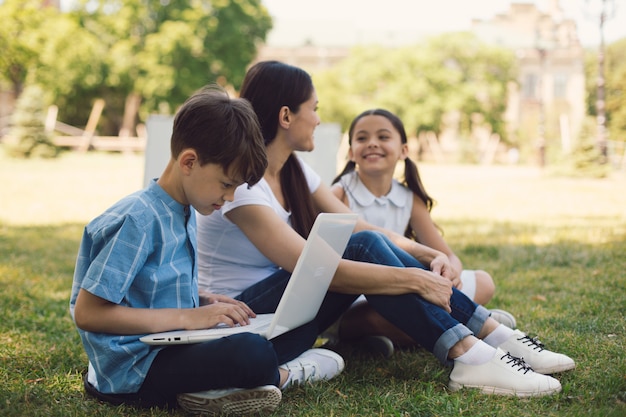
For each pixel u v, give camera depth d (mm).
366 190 2799
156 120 4664
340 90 28000
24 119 17188
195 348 1746
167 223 1791
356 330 2492
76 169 14781
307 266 1802
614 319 2797
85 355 2406
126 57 25531
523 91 38281
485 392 1984
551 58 38250
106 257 1693
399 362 2318
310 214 2314
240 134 1711
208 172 1725
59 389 2021
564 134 20750
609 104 39000
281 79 2213
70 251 5031
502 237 5859
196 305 1925
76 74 24984
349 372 2207
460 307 2170
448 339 2014
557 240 5543
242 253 2207
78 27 25797
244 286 2229
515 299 3338
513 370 1975
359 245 2162
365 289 2068
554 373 2100
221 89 1829
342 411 1866
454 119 30609
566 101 38094
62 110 26875
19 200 9266
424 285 2041
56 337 2648
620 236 5656
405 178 2871
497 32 41062
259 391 1751
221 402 1771
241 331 1776
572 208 8867
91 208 8633
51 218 7484
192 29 26297
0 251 4910
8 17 24891
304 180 2338
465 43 28469
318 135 4609
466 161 26594
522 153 29422
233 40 27297
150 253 1768
